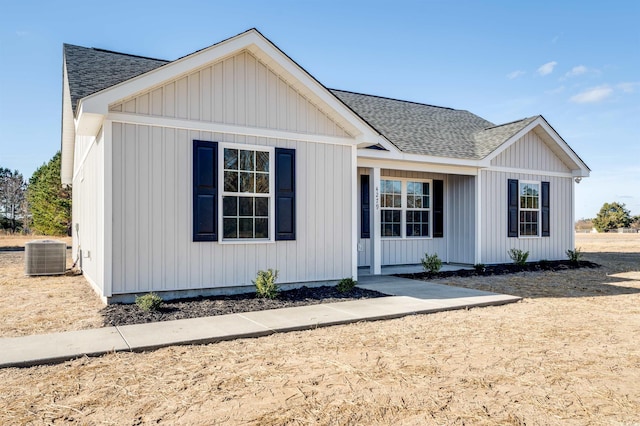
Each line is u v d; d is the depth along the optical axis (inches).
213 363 171.0
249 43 300.0
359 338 209.3
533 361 177.3
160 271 279.9
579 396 142.7
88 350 179.3
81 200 446.6
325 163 347.9
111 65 354.9
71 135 501.4
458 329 228.2
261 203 320.5
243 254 310.2
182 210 287.4
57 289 346.6
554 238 565.9
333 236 350.9
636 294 339.9
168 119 282.5
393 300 297.3
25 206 1998.0
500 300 298.5
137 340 194.5
